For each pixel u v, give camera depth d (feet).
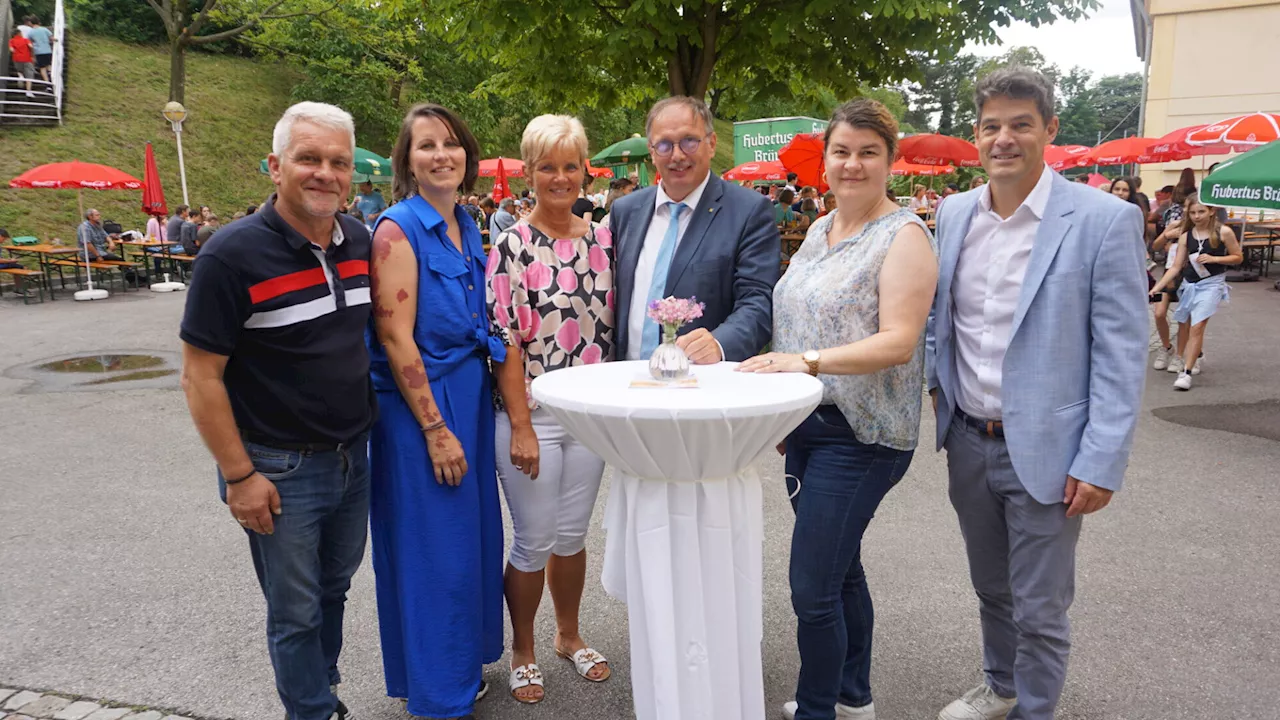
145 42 79.92
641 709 7.06
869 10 21.12
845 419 7.21
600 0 23.16
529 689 8.87
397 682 8.48
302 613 7.16
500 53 27.55
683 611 6.68
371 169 44.50
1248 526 13.08
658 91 27.48
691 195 8.56
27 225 51.31
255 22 71.56
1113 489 6.47
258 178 67.62
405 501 7.88
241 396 6.73
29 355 27.66
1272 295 39.58
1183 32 62.69
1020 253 6.92
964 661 9.53
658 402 6.08
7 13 69.97
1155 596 10.83
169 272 49.65
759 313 8.18
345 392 7.02
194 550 12.57
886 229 6.99
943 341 7.57
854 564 7.95
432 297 7.80
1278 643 9.62
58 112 61.16
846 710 8.22
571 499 8.95
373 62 79.51
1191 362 22.15
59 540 12.93
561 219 8.65
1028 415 6.79
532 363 8.54
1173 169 64.18
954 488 7.75
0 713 8.46
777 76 26.55
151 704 8.66
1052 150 53.21
